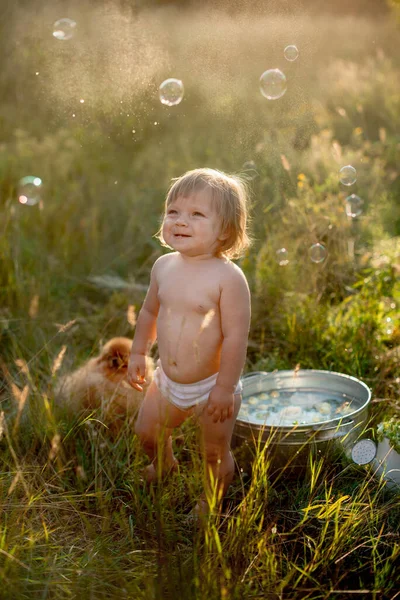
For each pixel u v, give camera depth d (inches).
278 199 151.2
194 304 76.5
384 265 136.7
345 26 339.0
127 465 89.0
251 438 86.1
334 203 150.5
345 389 98.2
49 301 132.9
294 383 101.7
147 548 73.5
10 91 211.9
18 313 126.2
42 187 171.6
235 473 88.0
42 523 76.9
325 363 113.0
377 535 75.6
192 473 82.0
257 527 73.4
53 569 67.6
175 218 76.6
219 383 76.0
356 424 87.2
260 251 134.4
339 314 122.5
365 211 167.0
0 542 68.9
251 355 121.8
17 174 179.9
